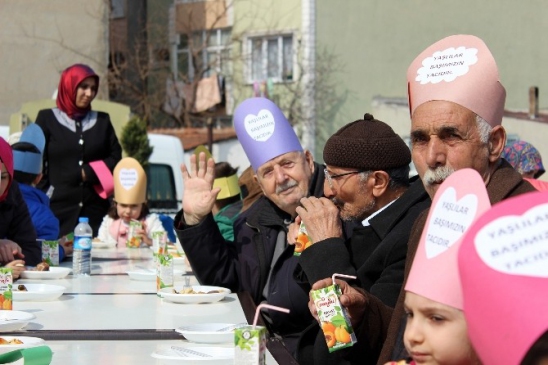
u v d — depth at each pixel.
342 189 5.68
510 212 2.38
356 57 36.31
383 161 5.62
